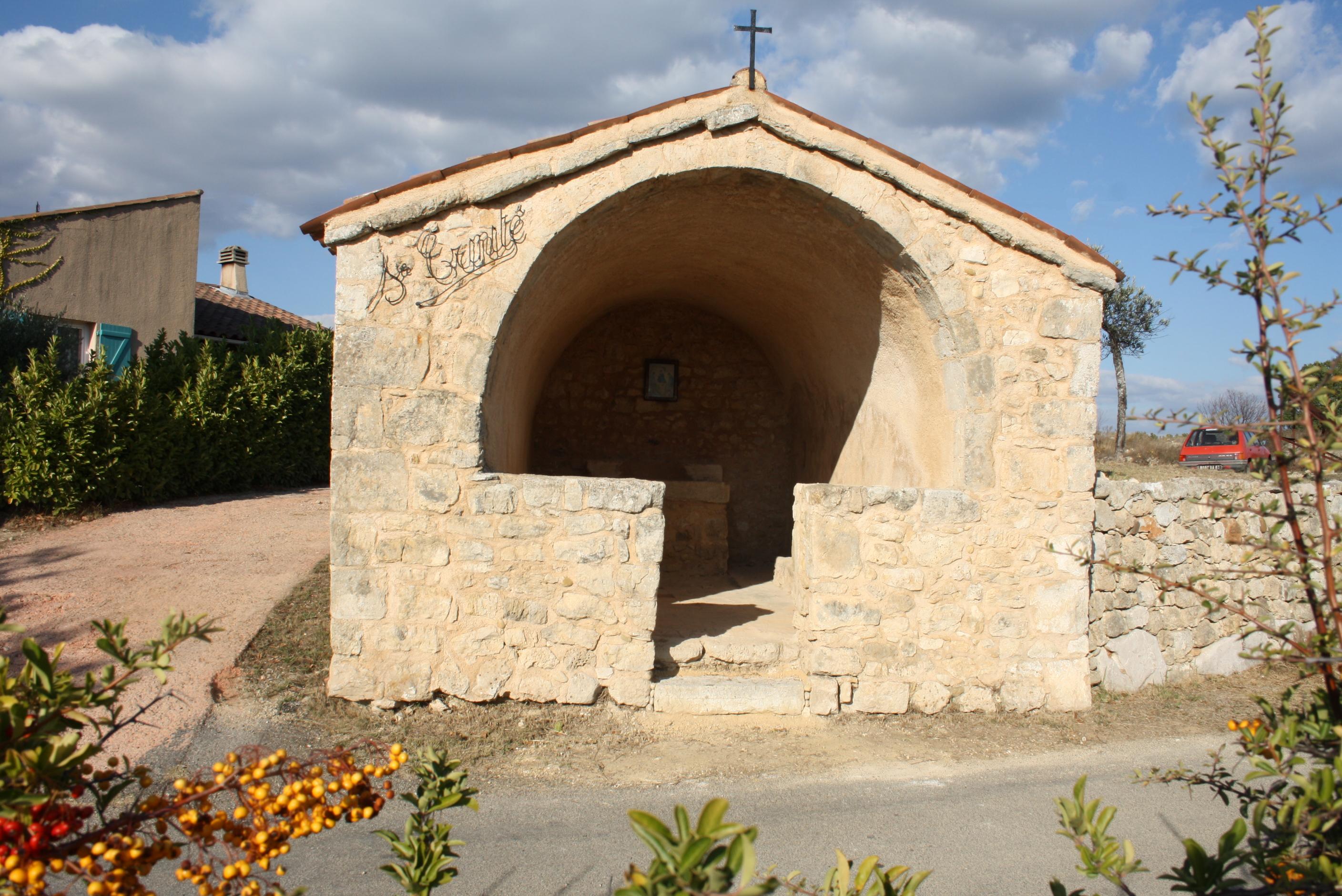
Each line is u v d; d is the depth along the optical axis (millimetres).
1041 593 6129
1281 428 1991
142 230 15211
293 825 1999
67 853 1702
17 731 1710
